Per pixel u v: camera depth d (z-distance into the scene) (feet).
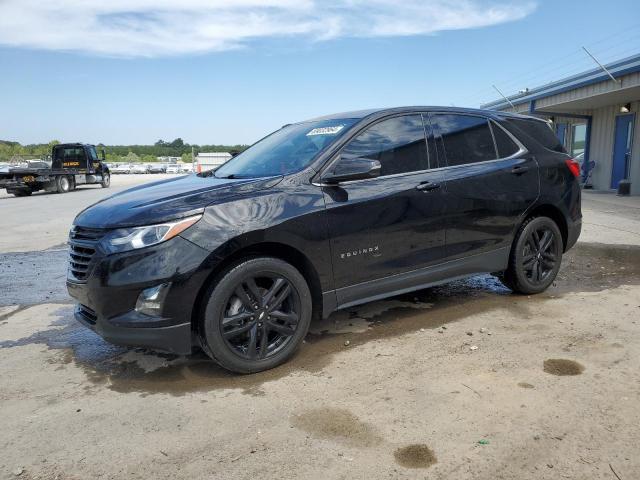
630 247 24.31
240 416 9.66
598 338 12.86
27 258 26.53
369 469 7.98
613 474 7.70
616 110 54.49
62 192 80.64
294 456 8.36
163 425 9.44
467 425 9.09
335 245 12.21
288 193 11.76
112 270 10.44
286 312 11.91
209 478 7.88
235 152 19.24
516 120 16.66
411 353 12.30
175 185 13.05
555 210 16.81
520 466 7.95
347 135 13.08
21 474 8.09
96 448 8.76
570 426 8.96
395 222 13.12
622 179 53.88
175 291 10.41
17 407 10.28
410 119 14.30
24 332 14.83
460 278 14.83
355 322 14.64
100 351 13.17
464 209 14.44
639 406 9.55
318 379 11.09
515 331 13.53
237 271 10.96
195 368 11.90
